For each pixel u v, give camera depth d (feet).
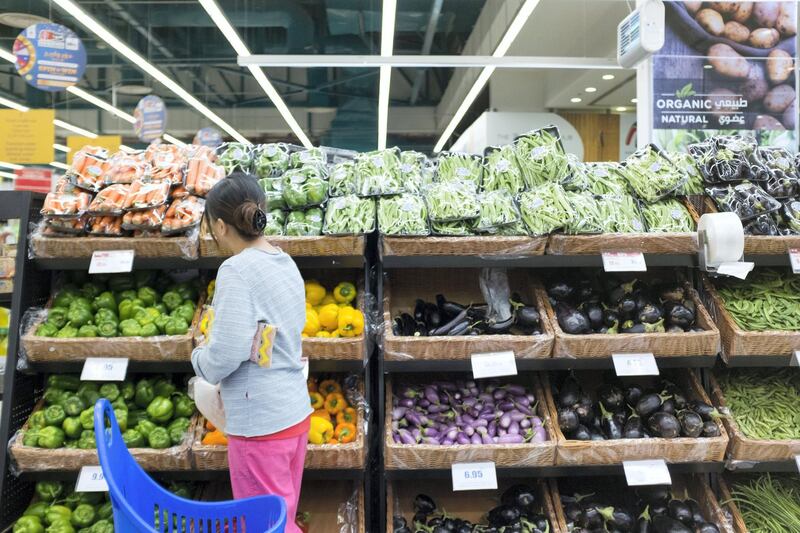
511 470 7.59
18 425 7.91
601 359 7.77
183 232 7.64
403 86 29.91
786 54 16.16
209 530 5.31
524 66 18.76
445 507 8.61
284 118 32.94
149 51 26.32
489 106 30.09
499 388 8.52
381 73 22.50
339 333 7.76
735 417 8.06
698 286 8.62
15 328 7.69
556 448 7.53
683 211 8.63
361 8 23.24
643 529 7.78
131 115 30.25
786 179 8.57
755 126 16.24
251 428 5.85
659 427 7.70
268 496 5.05
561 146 8.76
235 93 30.40
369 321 8.09
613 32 23.20
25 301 7.86
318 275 9.23
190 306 8.15
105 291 8.47
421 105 32.40
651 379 9.07
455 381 8.75
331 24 24.58
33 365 7.72
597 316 8.18
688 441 7.60
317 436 7.55
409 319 8.29
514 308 8.45
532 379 8.65
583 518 7.73
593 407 8.54
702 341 7.76
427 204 7.97
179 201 7.78
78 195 7.82
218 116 32.65
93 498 8.03
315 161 8.59
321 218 8.04
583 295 8.72
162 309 8.25
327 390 8.41
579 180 8.63
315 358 7.59
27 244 7.88
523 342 7.64
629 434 7.80
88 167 8.20
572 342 7.68
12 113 17.62
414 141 35.73
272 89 26.53
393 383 8.66
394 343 7.59
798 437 7.84
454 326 8.11
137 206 7.54
